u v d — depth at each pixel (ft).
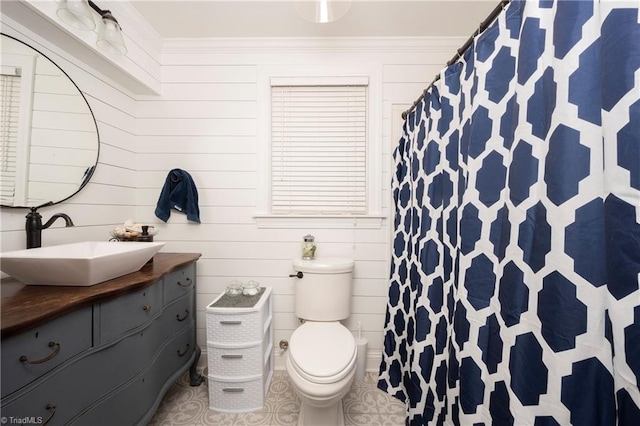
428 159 4.12
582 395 1.90
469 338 2.94
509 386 2.36
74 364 2.68
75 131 4.43
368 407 4.87
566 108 1.97
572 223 1.94
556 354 2.01
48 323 2.42
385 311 5.97
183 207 5.83
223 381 4.74
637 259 1.63
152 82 5.64
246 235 6.01
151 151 5.97
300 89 6.02
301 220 5.96
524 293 2.29
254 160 5.98
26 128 3.74
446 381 3.65
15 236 3.67
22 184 3.71
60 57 4.18
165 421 4.52
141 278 3.50
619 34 1.72
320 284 5.18
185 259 4.82
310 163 6.06
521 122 2.32
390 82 5.92
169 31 5.62
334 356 3.94
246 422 4.51
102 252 3.99
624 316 1.68
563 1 2.02
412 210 4.79
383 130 5.96
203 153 5.98
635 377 1.64
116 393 3.15
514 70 2.57
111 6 4.47
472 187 2.95
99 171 4.97
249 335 4.75
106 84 5.08
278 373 5.85
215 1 4.80
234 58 5.94
